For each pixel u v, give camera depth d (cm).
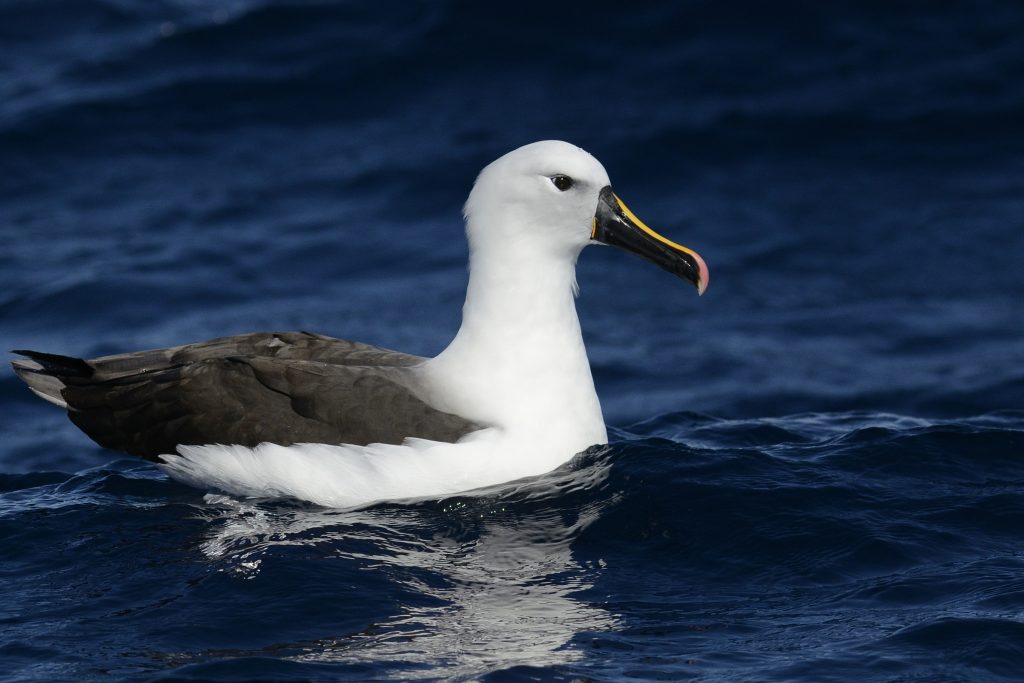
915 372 1655
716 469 1141
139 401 1161
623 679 851
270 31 2419
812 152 2092
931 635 893
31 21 2505
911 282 1850
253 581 975
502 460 1116
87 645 901
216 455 1136
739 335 1764
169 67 2355
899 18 2325
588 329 1794
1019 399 1580
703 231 1947
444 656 878
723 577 989
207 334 1739
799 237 1939
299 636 905
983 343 1711
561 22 2338
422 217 2027
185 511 1118
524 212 1149
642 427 1392
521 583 977
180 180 2116
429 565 1002
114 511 1125
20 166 2134
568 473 1134
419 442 1107
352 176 2106
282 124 2227
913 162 2069
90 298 1817
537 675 855
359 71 2312
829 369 1670
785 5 2336
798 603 948
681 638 902
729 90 2211
